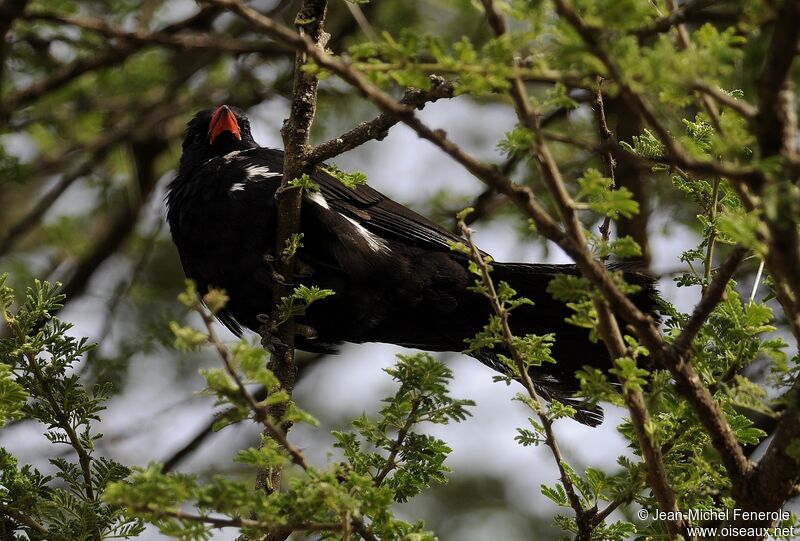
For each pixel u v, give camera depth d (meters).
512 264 11.12
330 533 7.86
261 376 6.30
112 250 18.03
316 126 17.48
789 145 5.52
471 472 18.20
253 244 11.40
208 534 6.63
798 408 6.71
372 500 7.07
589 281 6.63
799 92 10.58
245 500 6.64
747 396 6.99
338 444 8.32
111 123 17.61
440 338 12.15
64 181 17.56
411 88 8.19
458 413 8.16
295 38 5.91
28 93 13.41
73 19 6.80
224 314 12.47
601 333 6.97
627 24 5.53
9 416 8.15
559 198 6.26
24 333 9.05
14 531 8.95
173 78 18.08
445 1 16.70
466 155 6.10
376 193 11.71
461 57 5.86
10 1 10.23
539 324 11.20
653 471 7.36
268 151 12.28
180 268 18.81
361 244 11.13
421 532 7.38
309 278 11.35
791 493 7.06
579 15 5.66
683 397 7.29
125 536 8.91
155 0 15.41
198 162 13.64
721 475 8.09
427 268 11.45
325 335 12.09
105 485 9.05
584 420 10.51
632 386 6.97
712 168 5.47
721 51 5.48
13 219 20.00
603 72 5.61
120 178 18.66
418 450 8.27
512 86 6.02
